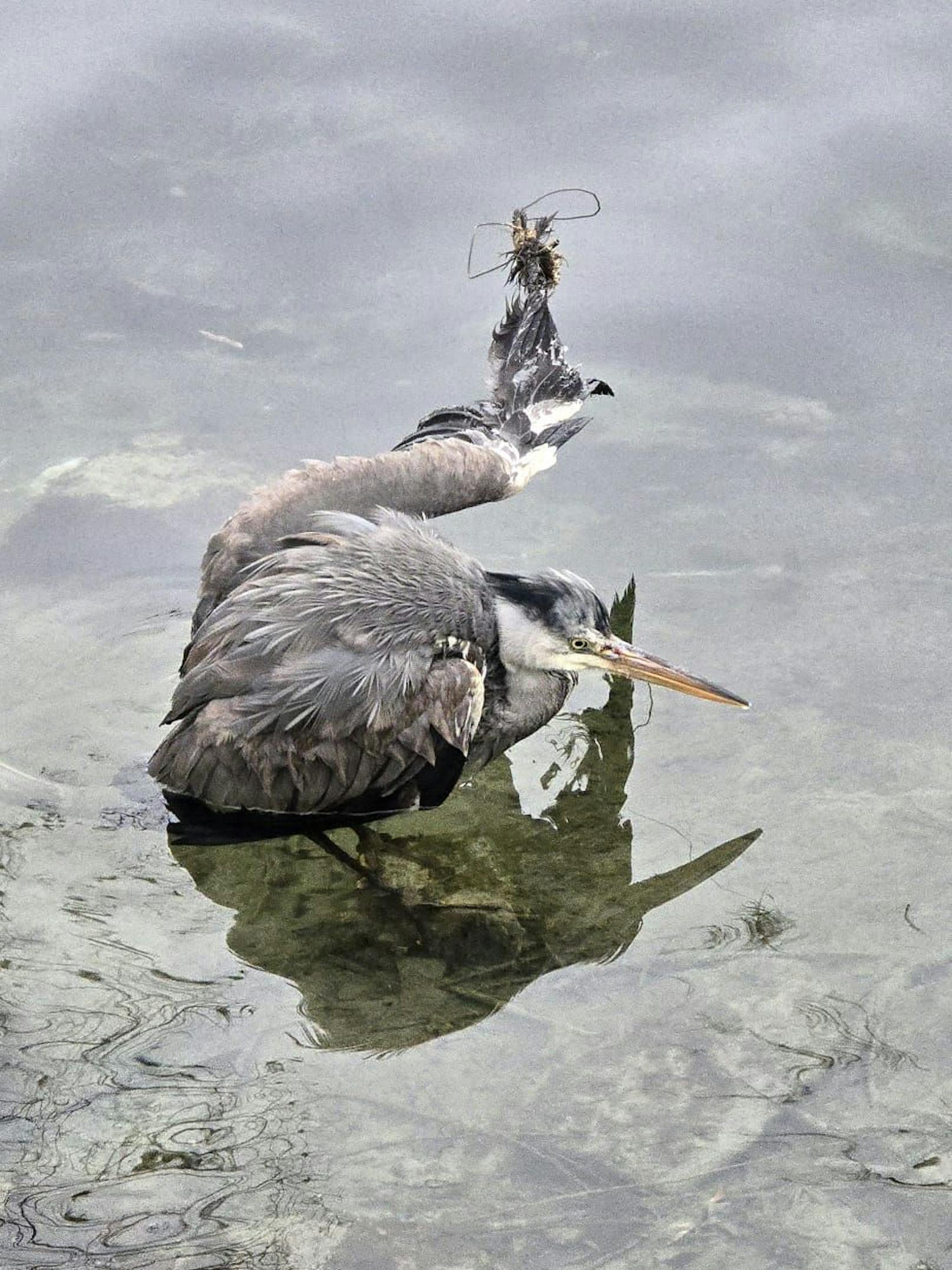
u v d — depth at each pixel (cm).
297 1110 762
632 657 1046
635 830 990
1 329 1362
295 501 1084
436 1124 753
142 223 1451
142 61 1591
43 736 1055
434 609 1008
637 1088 775
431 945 898
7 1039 805
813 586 1166
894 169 1462
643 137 1502
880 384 1313
